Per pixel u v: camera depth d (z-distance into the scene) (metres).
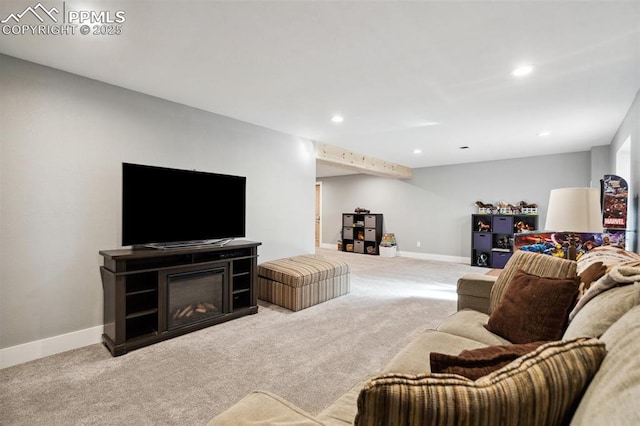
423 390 0.59
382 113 3.50
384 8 1.73
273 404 0.98
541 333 1.56
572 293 1.56
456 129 4.12
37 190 2.40
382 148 5.35
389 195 8.10
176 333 2.75
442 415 0.57
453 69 2.46
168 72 2.54
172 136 3.18
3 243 2.26
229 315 3.16
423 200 7.47
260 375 2.14
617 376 0.61
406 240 7.77
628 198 3.67
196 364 2.28
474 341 1.68
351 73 2.54
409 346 1.63
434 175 7.29
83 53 2.23
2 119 2.25
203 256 3.13
